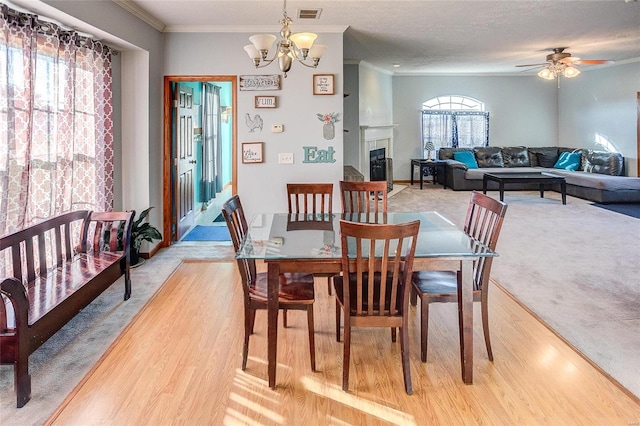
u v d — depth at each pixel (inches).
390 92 390.6
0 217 115.5
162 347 107.2
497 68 362.3
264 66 192.9
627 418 79.3
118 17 154.6
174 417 80.3
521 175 318.0
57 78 135.6
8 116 116.3
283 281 105.9
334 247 99.8
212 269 171.6
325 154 197.5
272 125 195.6
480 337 112.3
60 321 96.1
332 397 87.0
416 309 131.3
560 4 171.5
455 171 366.3
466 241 103.6
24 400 83.4
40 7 119.8
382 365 99.4
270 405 84.2
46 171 132.2
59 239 122.8
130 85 180.5
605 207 288.7
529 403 84.3
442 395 87.4
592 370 95.6
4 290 79.0
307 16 176.9
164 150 197.2
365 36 220.7
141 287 150.2
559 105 408.2
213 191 327.3
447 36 223.5
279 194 198.7
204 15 173.0
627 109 327.9
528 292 142.2
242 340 111.2
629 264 169.5
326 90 194.7
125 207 185.2
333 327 119.6
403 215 140.8
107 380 92.4
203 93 292.8
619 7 176.2
